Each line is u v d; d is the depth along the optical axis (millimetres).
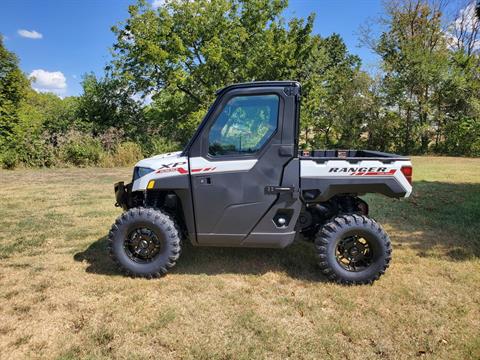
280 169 3447
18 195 7910
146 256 3678
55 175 11180
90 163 13656
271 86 3408
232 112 3465
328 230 3545
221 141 3500
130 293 3367
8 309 3096
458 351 2574
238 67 17453
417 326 2867
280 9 17906
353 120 22266
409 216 5988
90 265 4016
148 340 2686
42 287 3488
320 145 21812
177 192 3562
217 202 3498
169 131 17438
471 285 3549
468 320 2957
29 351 2564
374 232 3498
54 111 15812
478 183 9320
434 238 4910
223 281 3631
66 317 2982
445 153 20328
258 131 3451
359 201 4141
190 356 2504
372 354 2543
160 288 3467
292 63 16875
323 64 19844
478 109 19562
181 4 17453
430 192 8062
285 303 3211
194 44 17812
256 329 2811
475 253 4363
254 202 3486
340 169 3457
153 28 16969
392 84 21328
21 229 5344
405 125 21422
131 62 17438
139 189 3590
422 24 22641
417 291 3416
